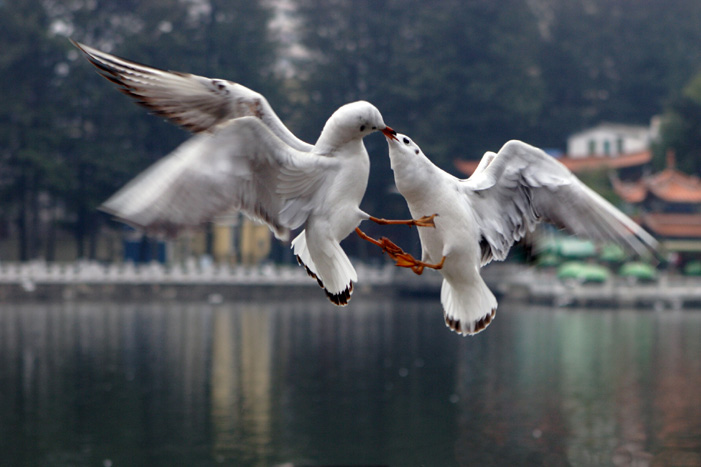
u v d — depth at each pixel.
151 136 76.75
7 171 74.94
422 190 6.43
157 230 5.09
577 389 32.31
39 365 36.72
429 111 83.06
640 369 36.75
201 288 68.12
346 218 5.93
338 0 84.69
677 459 22.77
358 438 24.86
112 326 50.78
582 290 63.66
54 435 24.97
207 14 80.31
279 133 5.87
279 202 5.81
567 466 21.98
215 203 5.37
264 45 79.62
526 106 85.19
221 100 5.80
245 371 35.88
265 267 70.12
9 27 72.88
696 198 71.06
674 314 59.78
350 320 56.47
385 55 85.38
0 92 72.81
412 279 72.12
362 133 5.97
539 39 102.88
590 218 6.84
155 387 32.19
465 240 6.53
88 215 75.12
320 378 34.47
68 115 75.81
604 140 89.38
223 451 23.36
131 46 74.38
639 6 108.75
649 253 6.68
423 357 40.31
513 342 45.47
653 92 106.81
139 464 22.03
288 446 23.88
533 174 6.86
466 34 85.88
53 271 64.94
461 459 22.80
